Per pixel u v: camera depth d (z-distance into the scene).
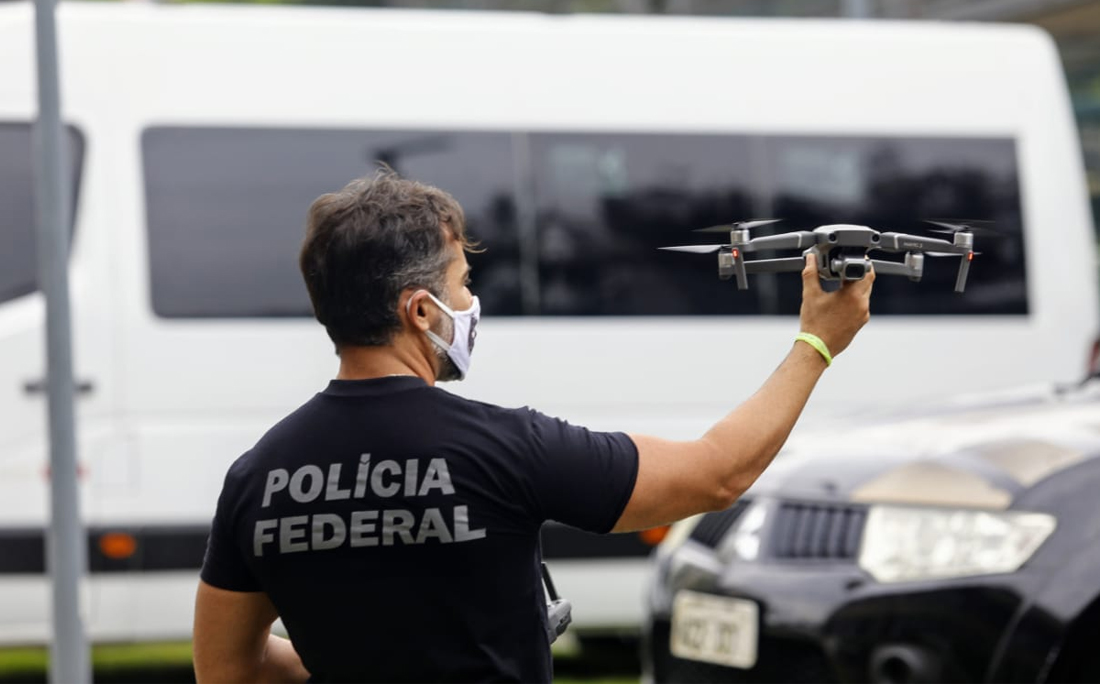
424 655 3.25
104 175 10.64
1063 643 6.14
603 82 11.57
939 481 6.66
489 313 11.27
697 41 11.78
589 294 11.42
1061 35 22.22
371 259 3.33
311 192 10.97
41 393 10.38
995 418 7.39
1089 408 7.34
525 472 3.27
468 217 11.23
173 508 10.55
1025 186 12.28
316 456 3.31
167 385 10.61
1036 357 12.20
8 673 12.00
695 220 11.62
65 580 7.40
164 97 10.80
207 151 10.82
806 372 3.41
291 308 10.84
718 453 3.35
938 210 12.04
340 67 11.10
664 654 7.51
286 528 3.29
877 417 8.07
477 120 11.31
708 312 11.60
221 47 10.93
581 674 11.66
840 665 6.58
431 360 3.42
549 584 3.58
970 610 6.31
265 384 10.76
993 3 21.67
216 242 10.77
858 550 6.70
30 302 10.48
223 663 3.51
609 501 3.29
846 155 11.94
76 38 10.72
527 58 11.45
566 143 11.45
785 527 7.03
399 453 3.27
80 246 10.56
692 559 7.46
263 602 3.47
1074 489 6.40
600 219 11.47
